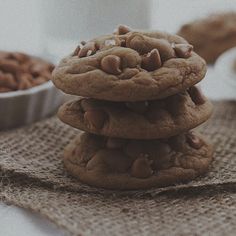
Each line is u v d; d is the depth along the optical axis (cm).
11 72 44
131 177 35
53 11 52
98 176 35
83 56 35
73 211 33
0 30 63
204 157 37
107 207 33
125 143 36
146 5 53
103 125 35
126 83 33
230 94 49
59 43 53
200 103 37
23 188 36
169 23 64
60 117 36
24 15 66
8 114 43
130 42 35
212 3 66
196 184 35
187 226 32
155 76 34
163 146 36
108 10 51
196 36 56
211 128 43
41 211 33
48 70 46
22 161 38
